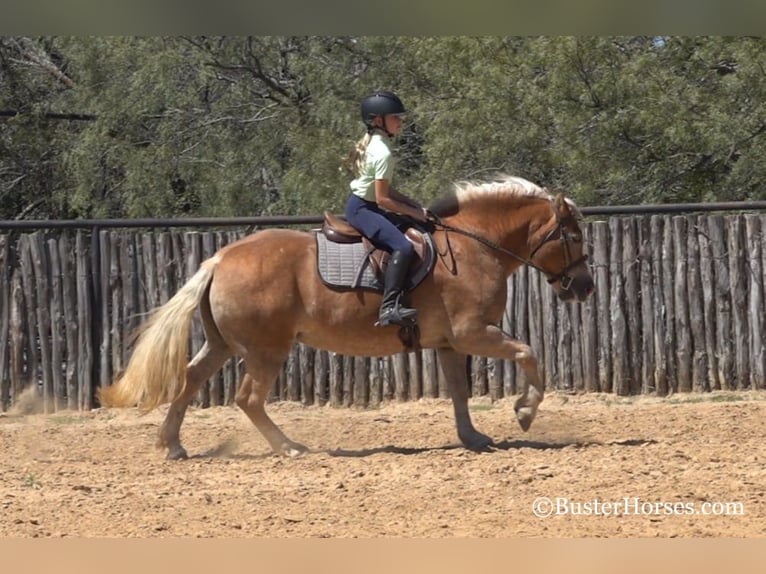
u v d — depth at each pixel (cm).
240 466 981
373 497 835
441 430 1181
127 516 785
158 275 1381
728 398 1346
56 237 1495
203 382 1042
